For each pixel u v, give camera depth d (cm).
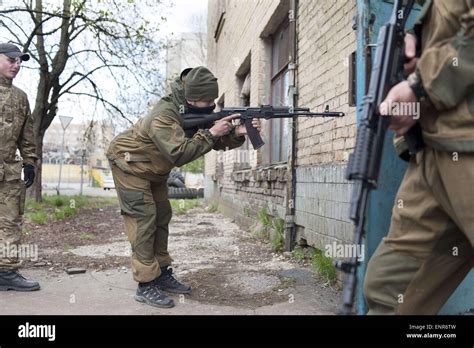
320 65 478
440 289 189
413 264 184
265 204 691
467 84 157
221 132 352
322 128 463
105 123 1453
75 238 717
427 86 159
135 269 361
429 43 168
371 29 277
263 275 449
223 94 1204
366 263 264
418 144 176
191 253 588
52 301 369
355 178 155
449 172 163
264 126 779
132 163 358
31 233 747
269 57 778
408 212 182
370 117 162
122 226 895
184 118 358
